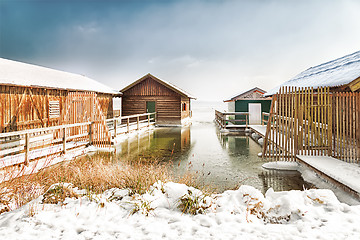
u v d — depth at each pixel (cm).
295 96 649
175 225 283
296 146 650
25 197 367
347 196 417
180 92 1977
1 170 526
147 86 2077
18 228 270
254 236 256
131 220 297
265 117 1945
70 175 475
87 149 912
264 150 714
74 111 987
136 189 383
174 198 356
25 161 603
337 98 612
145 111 2080
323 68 1045
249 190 362
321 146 638
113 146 993
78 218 297
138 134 1446
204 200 338
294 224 286
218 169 656
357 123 589
